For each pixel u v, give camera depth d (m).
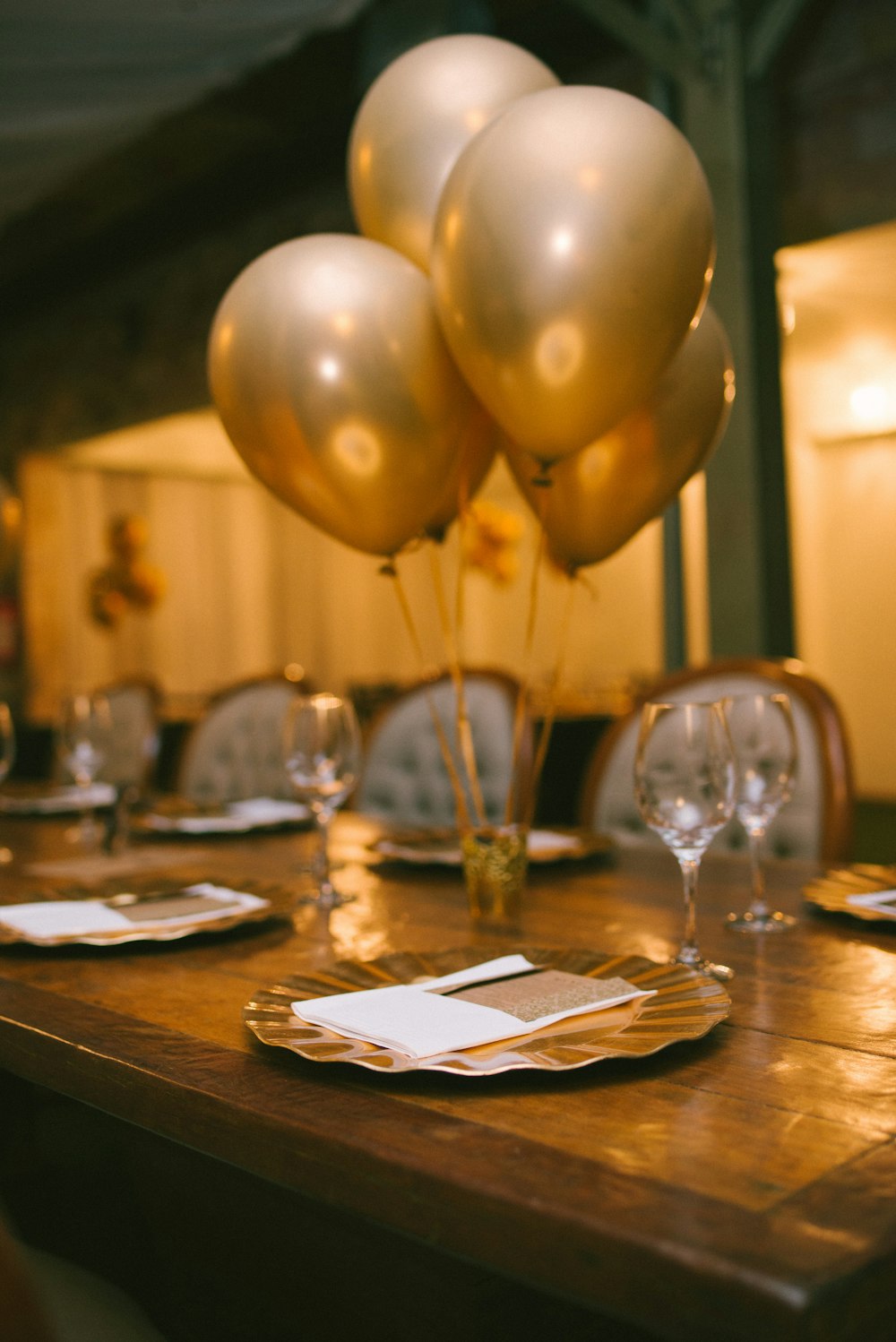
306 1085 0.79
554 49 5.14
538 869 1.63
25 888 1.60
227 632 10.48
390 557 1.40
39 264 7.61
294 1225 1.12
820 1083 0.77
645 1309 0.56
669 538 4.26
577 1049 0.79
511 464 1.40
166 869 1.72
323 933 1.27
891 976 1.03
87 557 9.55
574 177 1.11
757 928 1.23
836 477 9.42
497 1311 0.99
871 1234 0.56
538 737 4.94
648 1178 0.63
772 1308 0.52
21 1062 0.96
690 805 1.03
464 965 1.02
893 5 4.22
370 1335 1.05
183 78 4.97
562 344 1.14
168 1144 1.29
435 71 1.35
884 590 9.20
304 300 1.23
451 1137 0.69
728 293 3.90
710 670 2.07
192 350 7.22
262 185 6.52
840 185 4.38
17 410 8.84
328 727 1.49
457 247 1.16
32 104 5.04
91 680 9.53
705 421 1.36
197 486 10.35
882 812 8.25
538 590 11.10
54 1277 1.02
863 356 7.22
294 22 4.57
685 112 4.00
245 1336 1.18
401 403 1.25
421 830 1.97
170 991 1.05
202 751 2.95
